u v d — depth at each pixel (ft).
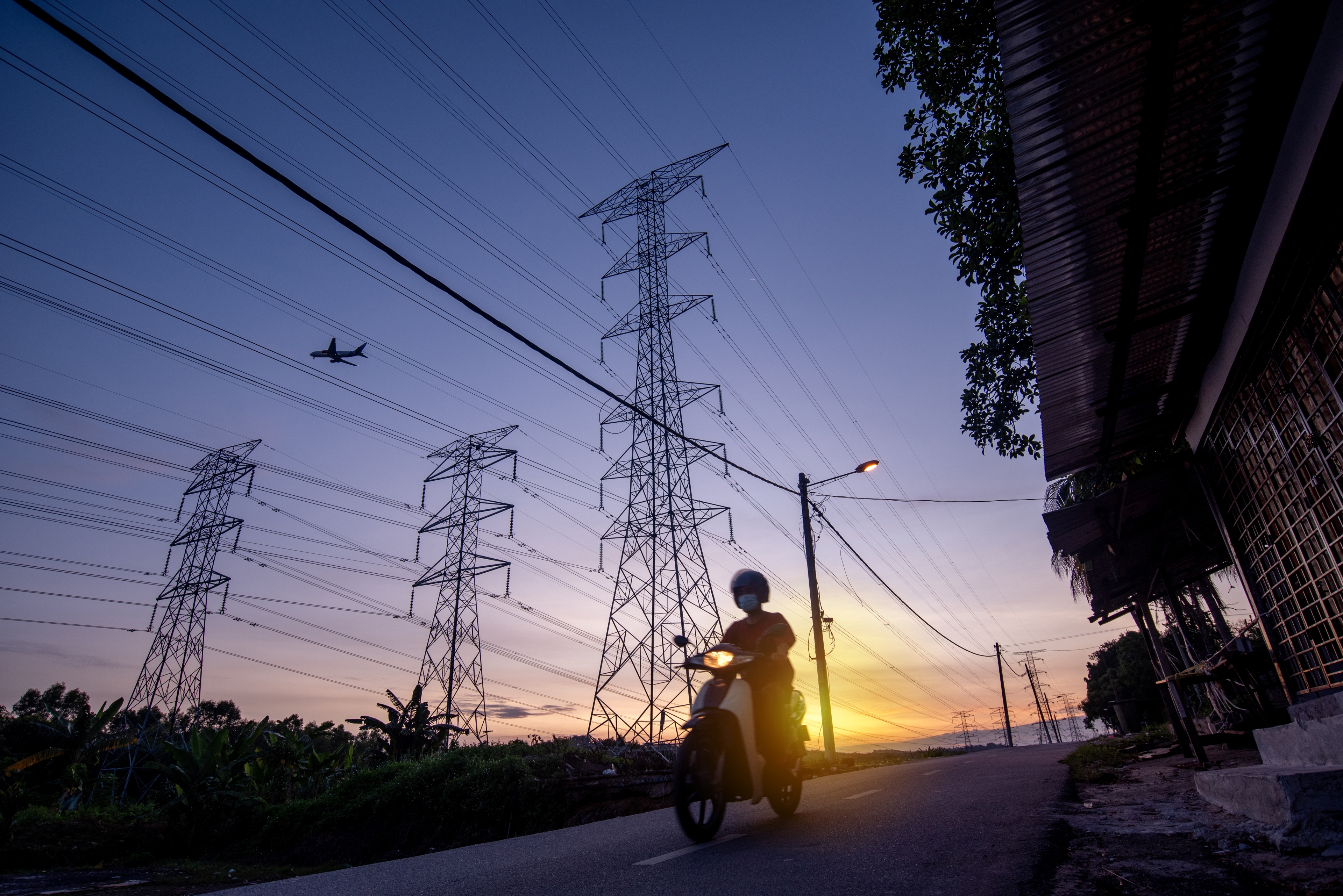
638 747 65.57
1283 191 13.44
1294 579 18.34
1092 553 31.40
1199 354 19.89
